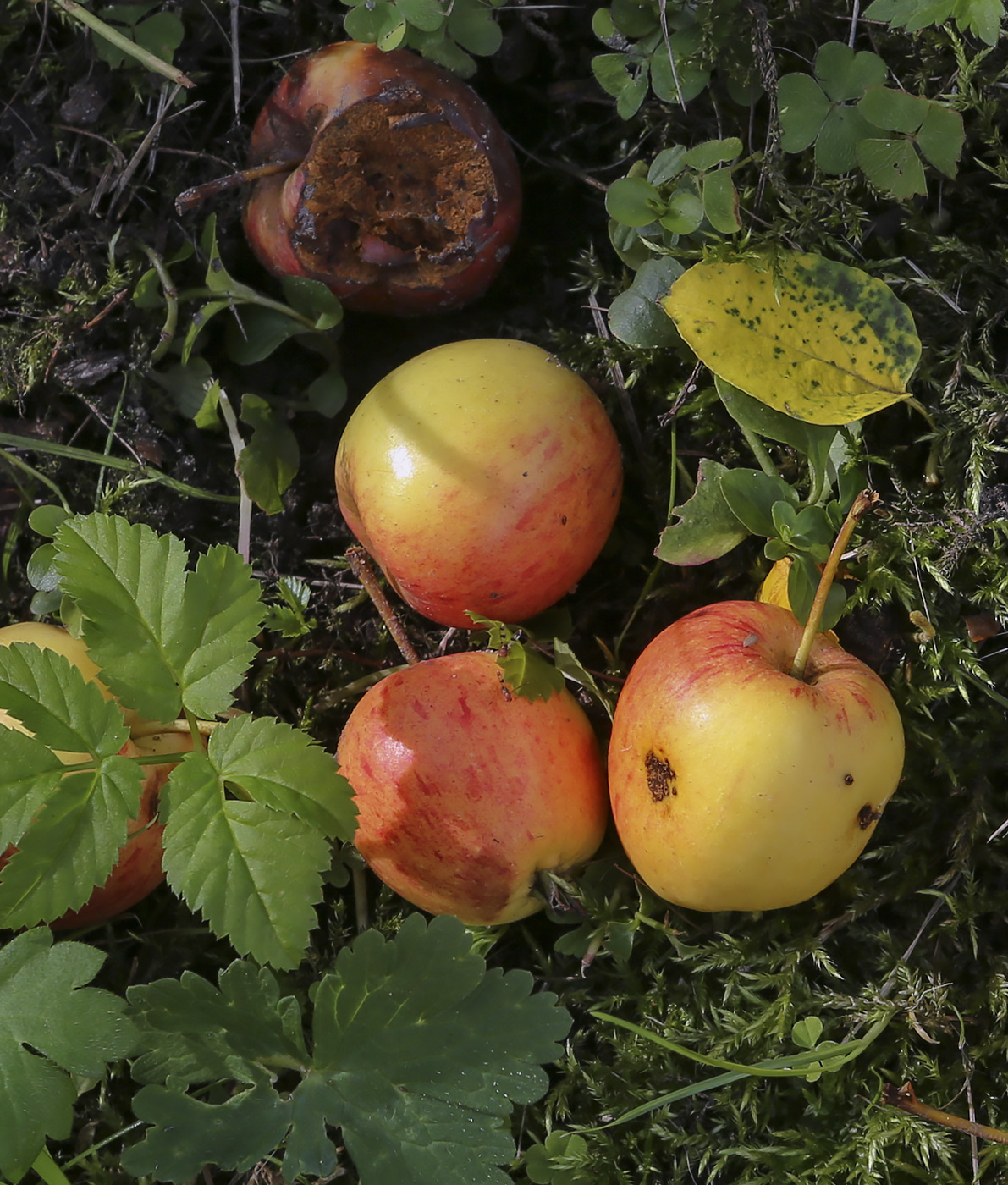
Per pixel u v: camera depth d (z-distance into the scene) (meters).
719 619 0.50
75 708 0.49
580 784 0.51
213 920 0.48
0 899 0.48
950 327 0.53
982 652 0.52
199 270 0.56
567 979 0.53
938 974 0.52
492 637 0.51
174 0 0.55
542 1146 0.52
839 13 0.53
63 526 0.50
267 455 0.54
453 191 0.53
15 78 0.56
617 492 0.52
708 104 0.54
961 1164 0.51
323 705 0.55
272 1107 0.49
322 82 0.52
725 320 0.51
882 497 0.53
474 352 0.51
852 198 0.53
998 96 0.52
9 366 0.56
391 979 0.49
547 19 0.55
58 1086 0.48
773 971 0.52
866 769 0.48
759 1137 0.52
